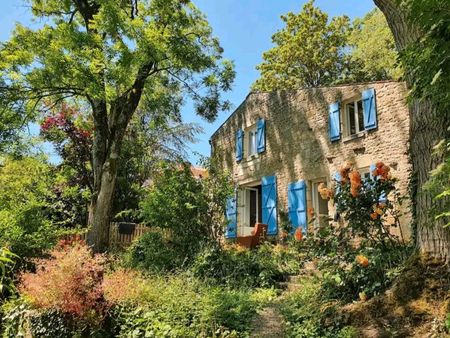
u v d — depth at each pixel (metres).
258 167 13.05
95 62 7.19
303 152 11.43
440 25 2.41
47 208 10.72
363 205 5.10
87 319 5.02
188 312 5.02
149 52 7.57
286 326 4.51
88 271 5.26
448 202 3.32
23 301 5.40
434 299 3.65
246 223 13.39
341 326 4.00
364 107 9.85
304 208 10.84
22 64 7.56
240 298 5.59
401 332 3.51
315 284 5.36
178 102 10.48
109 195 8.27
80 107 11.20
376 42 13.85
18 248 6.79
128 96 8.93
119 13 7.46
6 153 8.78
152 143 15.92
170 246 8.55
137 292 5.51
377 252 4.66
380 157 9.26
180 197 8.78
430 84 2.53
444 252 3.83
